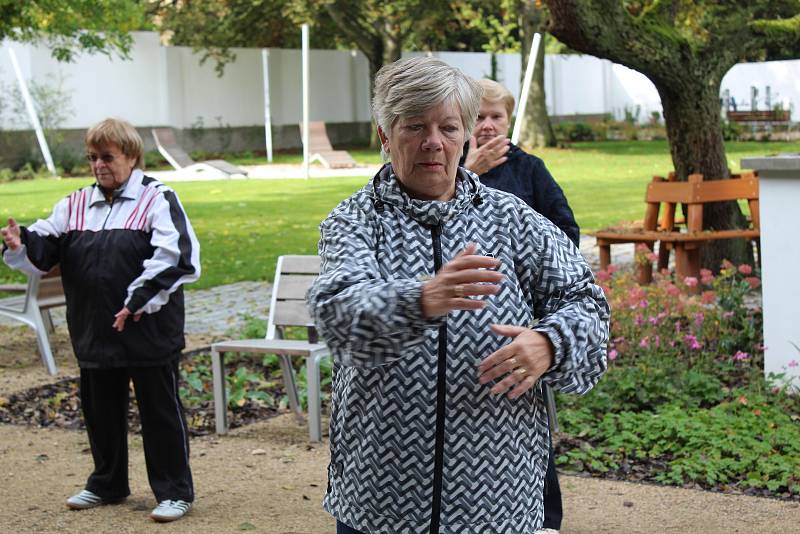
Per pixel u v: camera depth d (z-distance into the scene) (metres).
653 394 7.33
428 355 2.76
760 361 8.20
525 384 2.67
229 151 38.41
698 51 11.96
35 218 19.67
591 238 16.12
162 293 5.29
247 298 12.27
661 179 12.46
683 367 7.83
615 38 11.26
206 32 36.72
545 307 2.89
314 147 32.62
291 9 34.06
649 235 11.64
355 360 2.59
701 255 12.25
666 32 11.60
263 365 9.08
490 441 2.79
